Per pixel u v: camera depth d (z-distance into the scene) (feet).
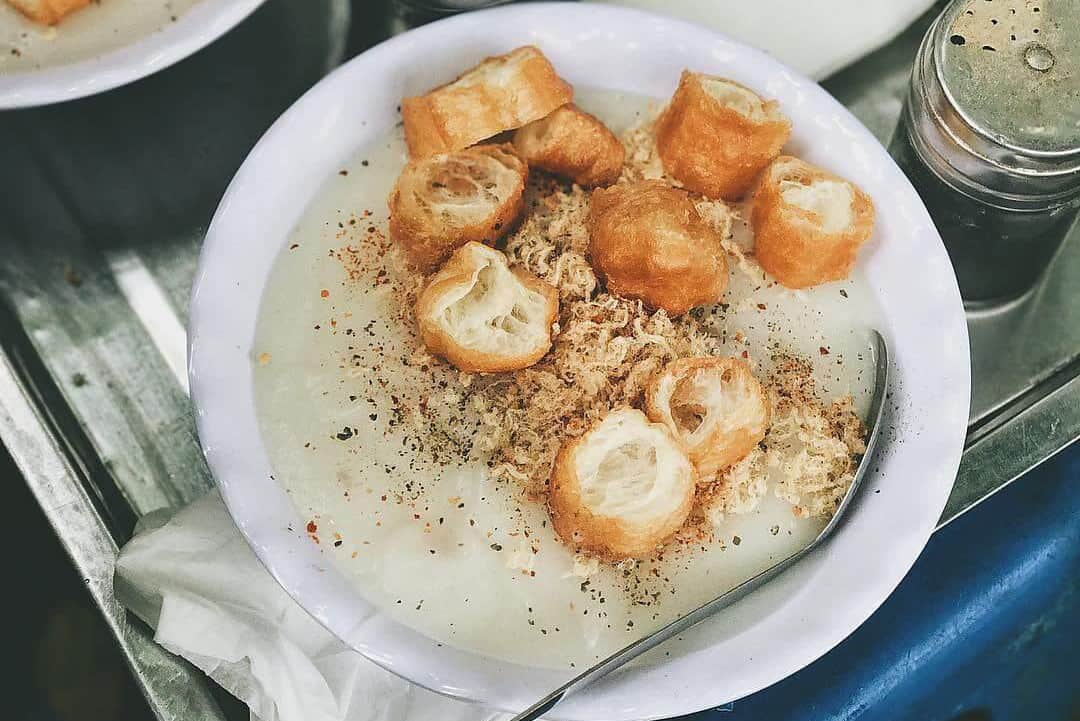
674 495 1.13
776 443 1.20
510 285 1.19
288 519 1.15
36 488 1.26
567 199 1.28
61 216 1.39
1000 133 1.18
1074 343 1.34
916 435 1.18
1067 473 1.38
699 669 1.10
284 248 1.24
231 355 1.19
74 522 1.25
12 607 1.49
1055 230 1.31
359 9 1.44
